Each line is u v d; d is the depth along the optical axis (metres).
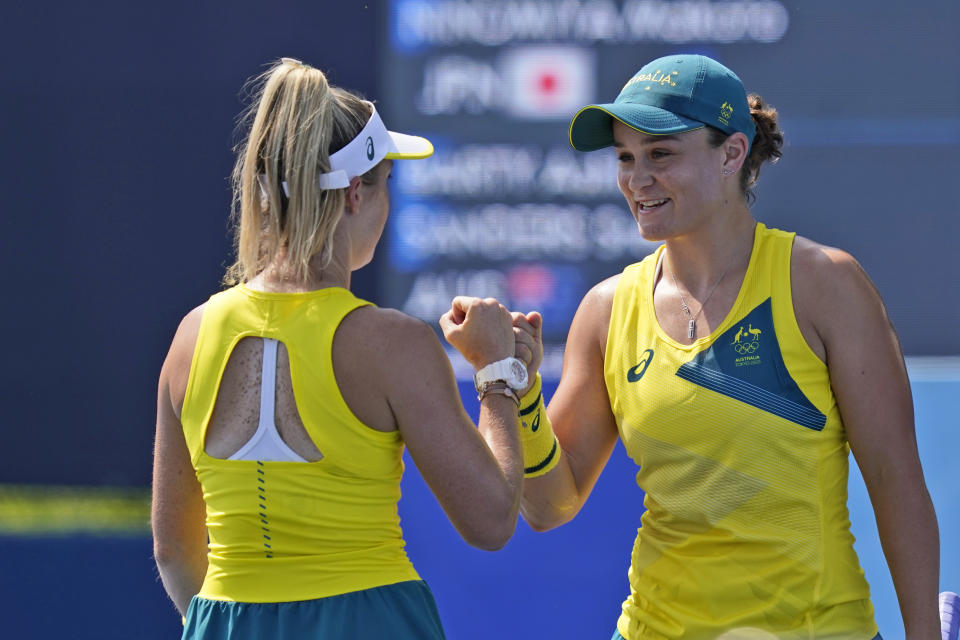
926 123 13.95
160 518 6.80
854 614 7.20
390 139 6.75
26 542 14.34
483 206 14.59
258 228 6.46
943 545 13.77
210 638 6.29
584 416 8.12
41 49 14.31
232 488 6.28
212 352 6.34
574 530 14.04
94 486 14.60
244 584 6.28
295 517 6.18
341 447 6.14
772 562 7.13
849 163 14.05
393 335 6.19
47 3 14.25
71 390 14.62
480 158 14.53
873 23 13.94
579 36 14.34
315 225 6.23
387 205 6.79
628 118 6.97
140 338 14.55
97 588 14.30
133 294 14.52
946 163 13.95
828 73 14.01
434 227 14.63
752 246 7.32
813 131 14.07
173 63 14.25
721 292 7.30
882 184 14.03
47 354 14.62
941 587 13.74
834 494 7.19
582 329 8.12
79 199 14.48
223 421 6.31
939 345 14.00
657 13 14.25
